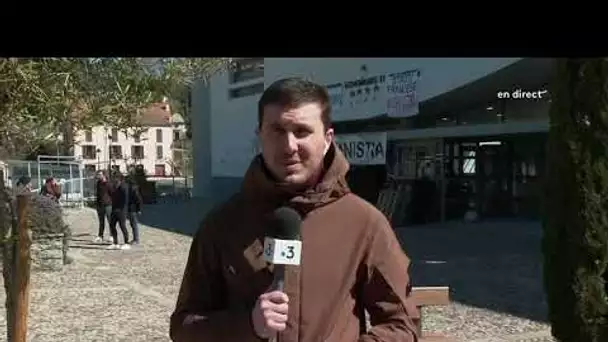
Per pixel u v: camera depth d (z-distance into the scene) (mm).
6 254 4996
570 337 5098
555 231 5117
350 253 2291
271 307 2119
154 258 16234
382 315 2311
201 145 44125
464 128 23266
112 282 12602
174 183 53125
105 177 20094
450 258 15117
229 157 38406
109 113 4023
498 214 23797
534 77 19656
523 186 23438
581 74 4875
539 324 8789
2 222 4805
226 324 2203
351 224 2316
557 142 5062
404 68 22906
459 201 23484
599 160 4840
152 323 9266
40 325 9117
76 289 11820
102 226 20172
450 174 24125
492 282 12031
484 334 8328
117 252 17516
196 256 2412
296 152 2266
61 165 35531
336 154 2367
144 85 4078
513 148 23547
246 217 2346
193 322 2289
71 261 14914
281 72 30578
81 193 36250
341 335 2242
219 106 39094
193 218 28766
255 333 2148
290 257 2166
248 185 2355
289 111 2252
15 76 3572
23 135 4051
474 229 20812
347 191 2367
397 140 26016
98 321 9367
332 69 26797
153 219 28422
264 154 2312
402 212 22234
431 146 24828
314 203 2295
